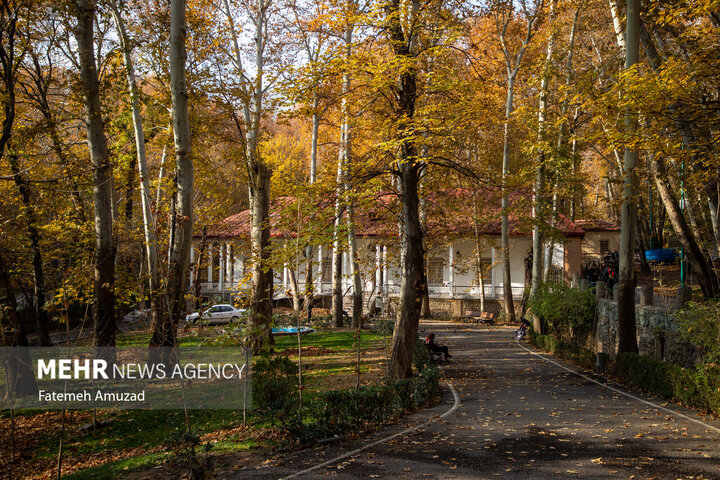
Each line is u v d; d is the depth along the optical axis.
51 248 21.11
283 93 13.74
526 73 28.61
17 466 9.54
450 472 7.00
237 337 10.45
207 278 40.28
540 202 25.36
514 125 25.88
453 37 13.19
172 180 19.75
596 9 25.80
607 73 16.81
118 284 16.88
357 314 28.88
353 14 13.65
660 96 10.20
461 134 16.27
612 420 10.00
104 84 15.88
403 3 13.23
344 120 16.14
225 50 20.33
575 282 25.45
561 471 6.97
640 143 10.90
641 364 13.77
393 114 14.58
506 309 35.06
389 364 14.92
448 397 13.02
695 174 11.96
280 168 25.28
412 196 15.08
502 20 28.66
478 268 33.44
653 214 38.84
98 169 15.29
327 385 14.59
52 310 9.31
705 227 20.27
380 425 9.93
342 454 7.97
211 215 25.47
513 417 10.41
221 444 9.06
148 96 17.70
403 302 14.88
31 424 11.88
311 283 13.69
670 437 8.60
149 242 15.36
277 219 14.30
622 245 15.70
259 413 9.82
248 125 20.47
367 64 13.26
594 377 16.03
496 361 19.98
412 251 15.00
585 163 50.25
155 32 18.77
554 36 26.41
